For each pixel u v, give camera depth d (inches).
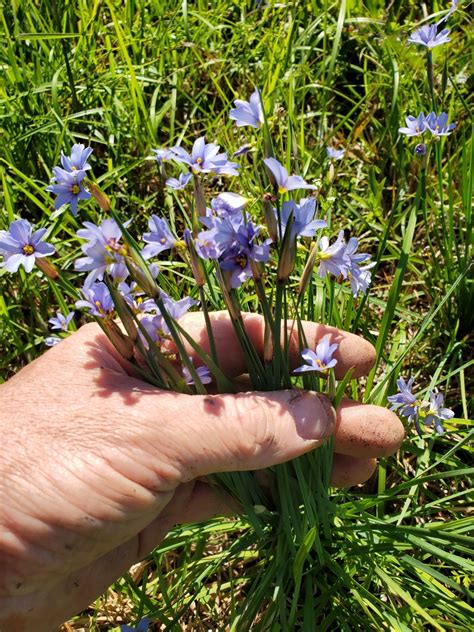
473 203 12.8
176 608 10.3
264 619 9.1
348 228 13.4
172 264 11.6
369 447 8.7
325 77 15.4
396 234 13.3
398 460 11.0
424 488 10.4
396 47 14.5
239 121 6.9
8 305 12.8
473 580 9.6
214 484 8.6
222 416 7.5
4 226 12.9
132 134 14.2
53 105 13.1
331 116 15.2
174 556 10.8
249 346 7.9
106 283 6.9
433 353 12.0
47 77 14.6
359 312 10.0
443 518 10.6
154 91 14.6
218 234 6.8
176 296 11.0
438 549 8.6
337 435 8.7
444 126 9.8
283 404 7.6
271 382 8.1
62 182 6.9
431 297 12.2
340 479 9.5
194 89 15.2
